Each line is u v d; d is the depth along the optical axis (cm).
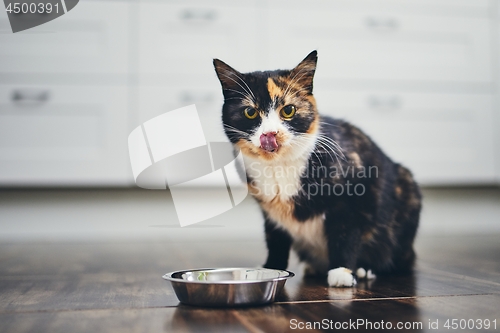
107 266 160
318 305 95
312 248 140
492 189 296
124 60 256
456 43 274
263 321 83
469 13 274
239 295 93
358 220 129
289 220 133
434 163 275
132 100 257
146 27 257
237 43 262
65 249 216
